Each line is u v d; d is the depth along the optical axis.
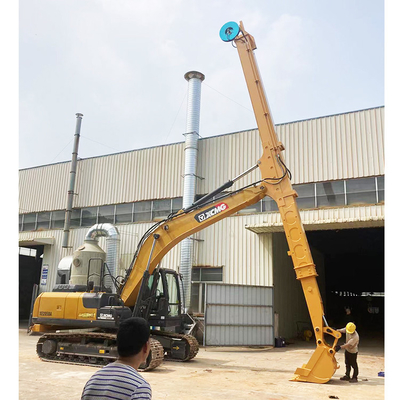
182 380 8.48
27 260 29.97
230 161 17.67
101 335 10.05
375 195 14.70
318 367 8.44
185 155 18.00
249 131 17.56
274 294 16.61
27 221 22.91
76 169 21.86
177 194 18.69
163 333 11.34
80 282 15.02
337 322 32.31
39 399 6.68
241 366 10.61
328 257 30.92
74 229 21.16
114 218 20.22
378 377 9.38
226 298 15.16
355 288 43.25
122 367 2.49
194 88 18.53
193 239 17.09
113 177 20.70
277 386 8.02
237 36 10.52
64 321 10.62
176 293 12.40
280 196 9.46
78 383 7.98
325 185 15.59
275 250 17.22
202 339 15.24
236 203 10.10
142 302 10.70
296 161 16.22
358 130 15.42
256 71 10.20
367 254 29.19
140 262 11.09
